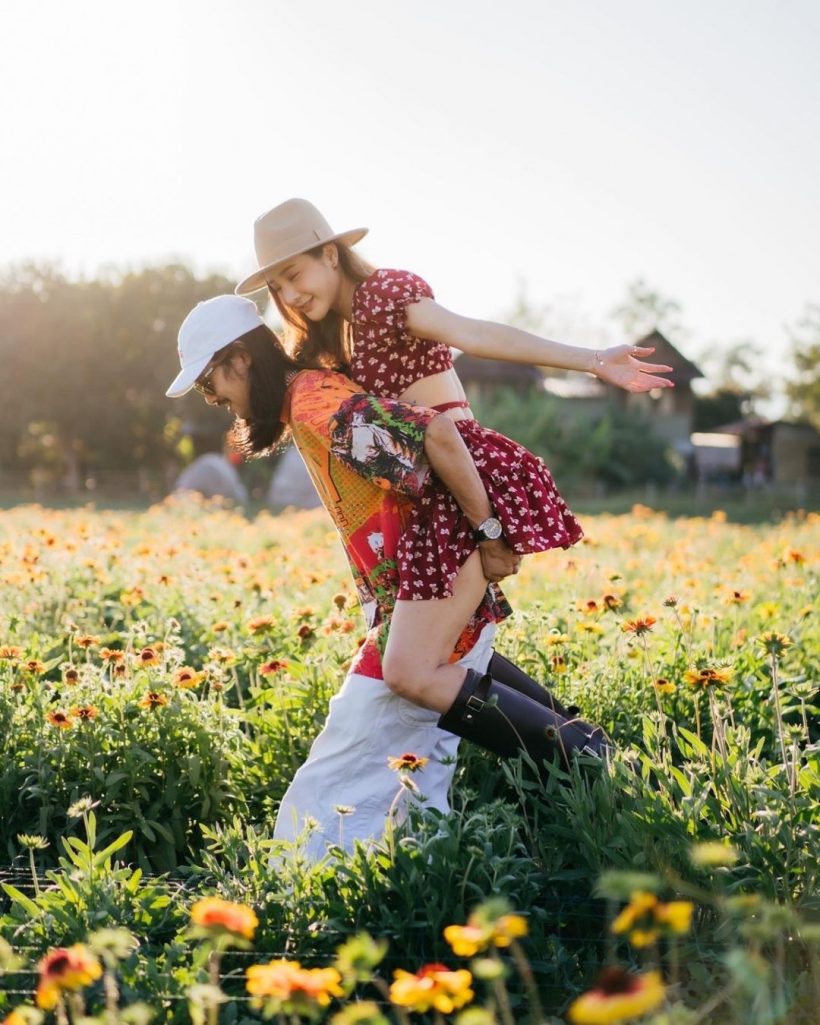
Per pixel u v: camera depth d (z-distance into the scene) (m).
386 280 3.11
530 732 3.02
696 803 2.67
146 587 6.13
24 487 44.97
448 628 3.01
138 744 3.50
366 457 2.96
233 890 2.64
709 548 9.74
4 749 3.53
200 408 50.09
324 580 5.91
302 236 3.18
